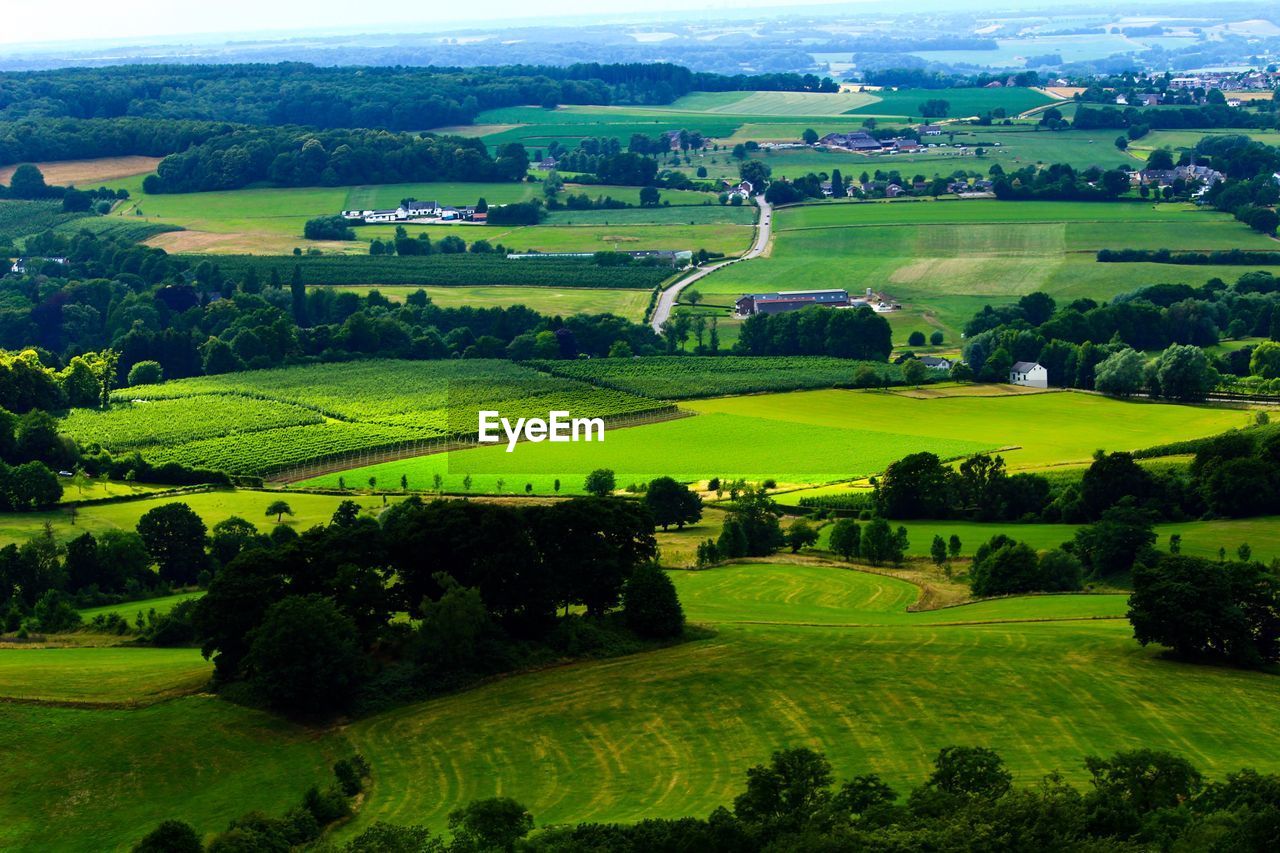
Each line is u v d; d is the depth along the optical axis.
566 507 117.88
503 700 102.62
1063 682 103.81
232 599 106.12
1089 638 114.62
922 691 102.31
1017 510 169.12
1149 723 96.38
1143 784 81.50
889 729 96.19
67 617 131.88
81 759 93.25
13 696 102.50
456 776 91.50
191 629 123.81
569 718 99.25
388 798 88.94
